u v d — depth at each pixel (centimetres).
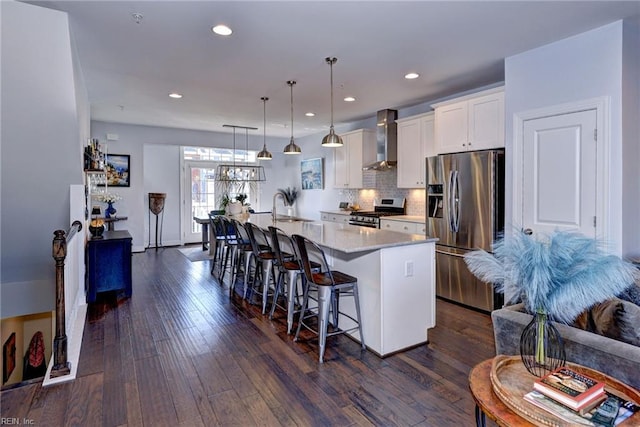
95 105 537
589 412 115
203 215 862
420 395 228
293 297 327
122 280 432
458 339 315
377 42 312
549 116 323
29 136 307
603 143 289
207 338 314
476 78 412
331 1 246
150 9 256
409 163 521
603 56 288
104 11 258
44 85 280
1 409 211
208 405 217
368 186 643
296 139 879
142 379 246
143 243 732
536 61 330
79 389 233
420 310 303
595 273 125
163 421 202
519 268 135
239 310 388
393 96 486
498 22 278
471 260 151
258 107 549
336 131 731
